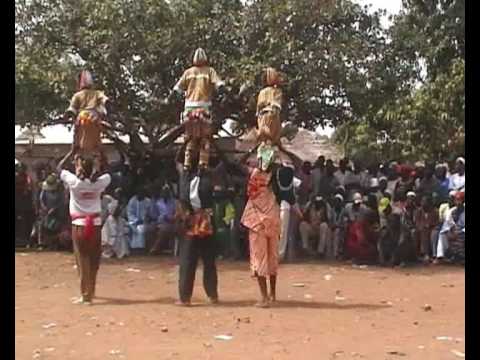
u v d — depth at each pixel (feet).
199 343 28.89
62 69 57.11
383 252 54.65
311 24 57.98
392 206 56.54
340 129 73.61
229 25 57.41
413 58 62.18
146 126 64.59
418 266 54.44
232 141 67.82
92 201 38.09
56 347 28.12
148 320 33.53
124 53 57.16
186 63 58.23
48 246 60.34
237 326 32.24
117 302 38.55
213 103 59.62
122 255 57.11
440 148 63.46
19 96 57.57
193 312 35.63
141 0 56.80
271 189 37.52
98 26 57.00
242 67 55.62
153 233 58.75
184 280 37.50
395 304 38.32
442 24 63.31
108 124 61.67
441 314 35.47
